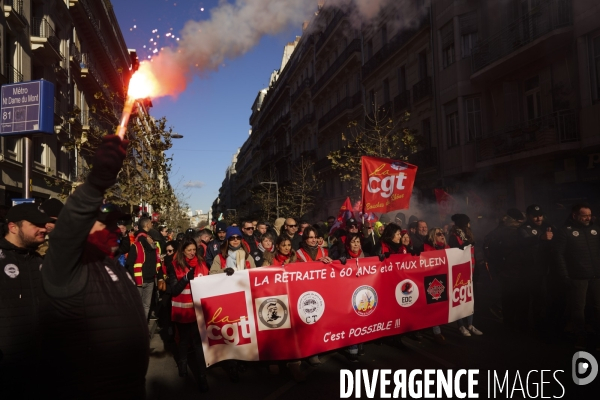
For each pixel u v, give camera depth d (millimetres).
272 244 6969
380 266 5883
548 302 6516
